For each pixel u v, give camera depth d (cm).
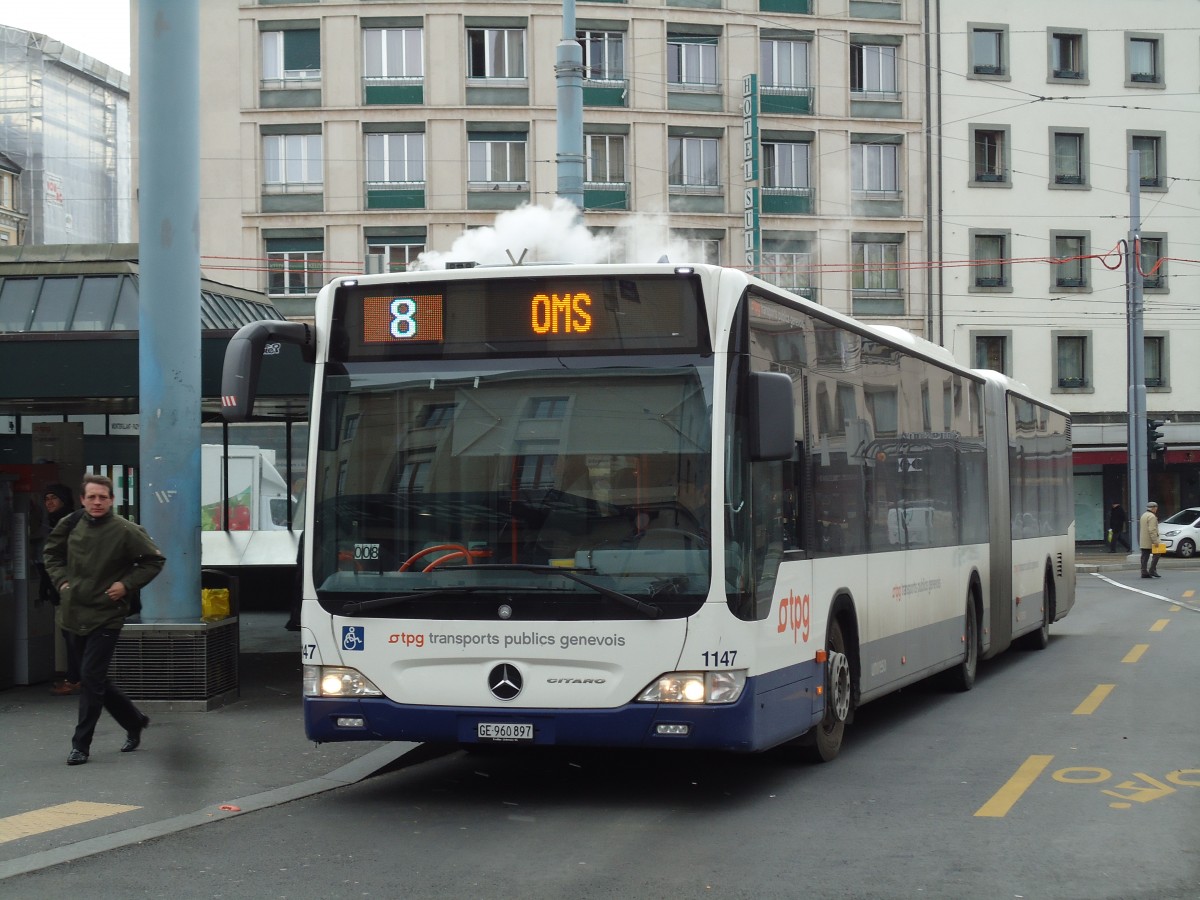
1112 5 4866
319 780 899
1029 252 4794
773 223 4544
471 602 801
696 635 779
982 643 1480
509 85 4391
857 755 1022
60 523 974
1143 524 3725
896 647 1141
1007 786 888
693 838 747
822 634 940
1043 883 648
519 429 813
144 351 1197
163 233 1195
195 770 931
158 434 1194
